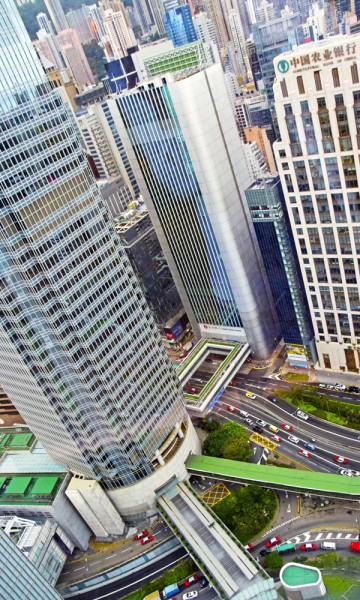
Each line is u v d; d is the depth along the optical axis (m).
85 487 188.50
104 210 166.12
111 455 187.50
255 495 190.38
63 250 152.00
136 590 182.62
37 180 142.00
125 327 178.00
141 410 187.38
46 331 157.38
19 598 145.88
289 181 193.88
